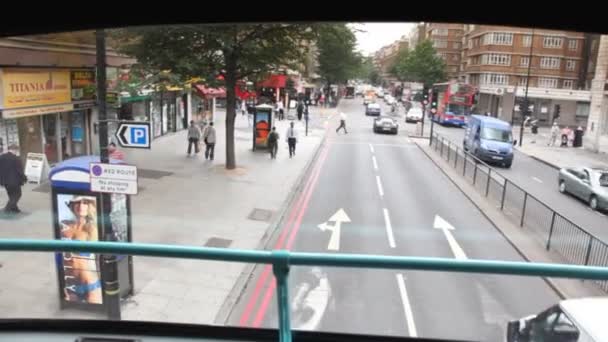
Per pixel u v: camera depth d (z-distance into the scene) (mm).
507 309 3871
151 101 23875
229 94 17203
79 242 2502
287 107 40812
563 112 27844
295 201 14633
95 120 17672
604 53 25453
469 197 16328
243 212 12812
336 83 40750
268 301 5316
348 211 13820
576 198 17047
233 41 13211
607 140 25766
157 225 11234
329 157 23688
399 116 42781
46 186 13148
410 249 10844
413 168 21844
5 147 13727
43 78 14383
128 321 3109
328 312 4156
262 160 21031
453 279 4730
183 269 5738
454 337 3393
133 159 18906
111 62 14992
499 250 10992
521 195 14273
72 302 5004
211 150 19797
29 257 5375
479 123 24344
